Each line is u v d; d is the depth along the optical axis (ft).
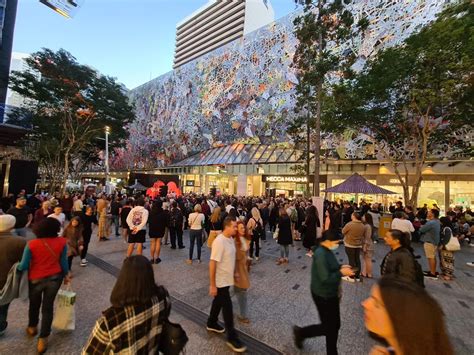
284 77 113.09
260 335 12.92
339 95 50.52
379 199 81.10
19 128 70.90
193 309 15.65
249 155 116.06
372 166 84.23
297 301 17.28
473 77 39.55
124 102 102.78
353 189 47.26
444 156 67.31
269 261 28.25
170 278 21.21
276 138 111.75
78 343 11.64
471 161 65.21
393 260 12.51
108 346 5.47
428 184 74.33
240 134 129.70
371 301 3.53
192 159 147.74
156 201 25.79
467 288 21.98
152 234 25.21
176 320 14.20
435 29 41.16
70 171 114.11
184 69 176.86
